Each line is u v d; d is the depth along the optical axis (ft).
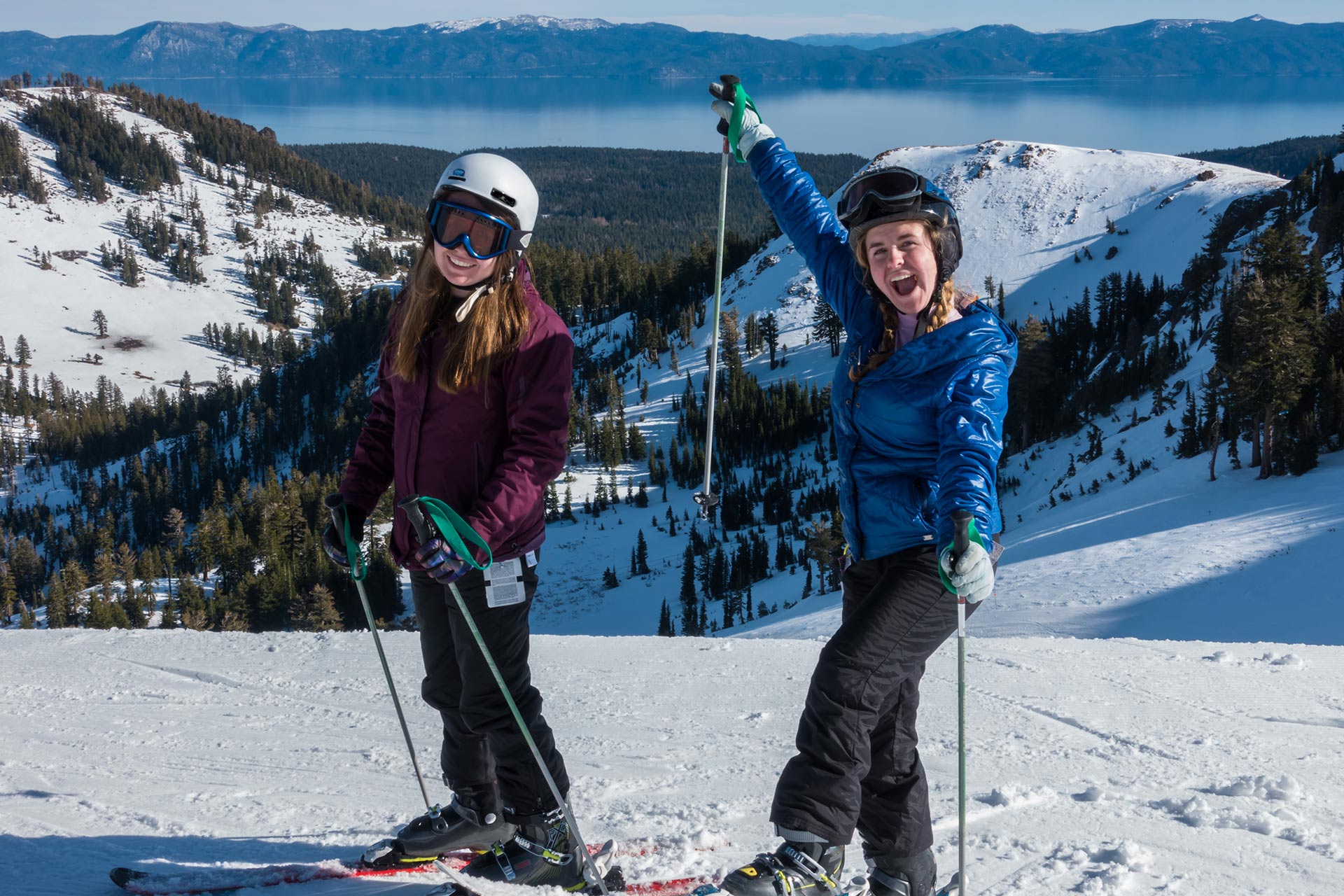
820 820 6.46
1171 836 9.74
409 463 7.53
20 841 9.68
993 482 6.36
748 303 502.79
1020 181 520.42
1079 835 9.77
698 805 10.88
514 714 7.38
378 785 11.91
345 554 7.97
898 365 6.66
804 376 420.77
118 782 12.00
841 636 6.72
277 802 11.18
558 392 7.16
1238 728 13.79
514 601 7.27
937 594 6.70
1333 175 345.31
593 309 604.90
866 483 7.01
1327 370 155.12
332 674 17.53
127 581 316.19
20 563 395.55
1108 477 184.24
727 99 8.86
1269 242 174.09
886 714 7.07
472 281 7.07
